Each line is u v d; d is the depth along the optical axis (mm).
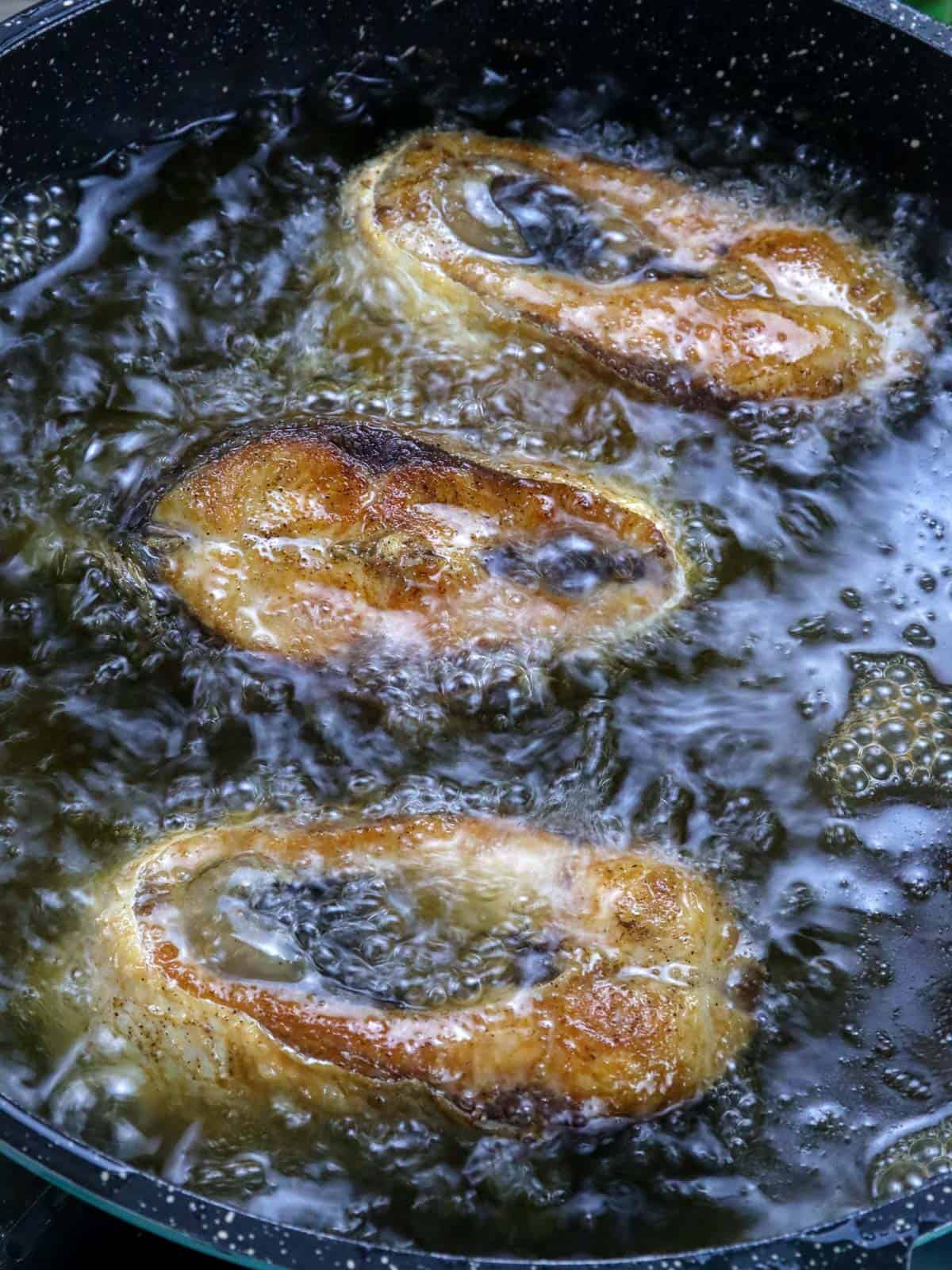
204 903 699
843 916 714
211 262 810
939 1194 636
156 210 816
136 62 797
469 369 788
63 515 765
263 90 824
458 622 737
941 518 772
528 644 743
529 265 782
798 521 771
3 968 702
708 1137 687
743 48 809
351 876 706
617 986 688
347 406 787
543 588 739
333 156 827
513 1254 674
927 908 715
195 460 762
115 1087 688
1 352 792
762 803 729
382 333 792
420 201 791
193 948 692
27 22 772
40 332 796
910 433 783
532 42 823
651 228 801
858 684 746
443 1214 678
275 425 757
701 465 778
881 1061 695
